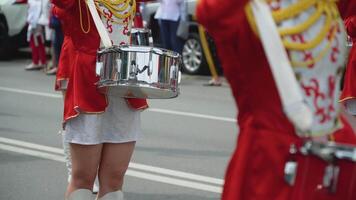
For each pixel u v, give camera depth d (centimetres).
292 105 613
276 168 638
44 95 2530
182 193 1384
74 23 1057
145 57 1001
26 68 3262
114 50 1003
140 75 1001
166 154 1692
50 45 3522
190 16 3023
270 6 645
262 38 623
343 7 772
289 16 646
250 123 656
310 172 630
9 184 1430
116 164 1090
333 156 622
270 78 643
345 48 697
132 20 1101
